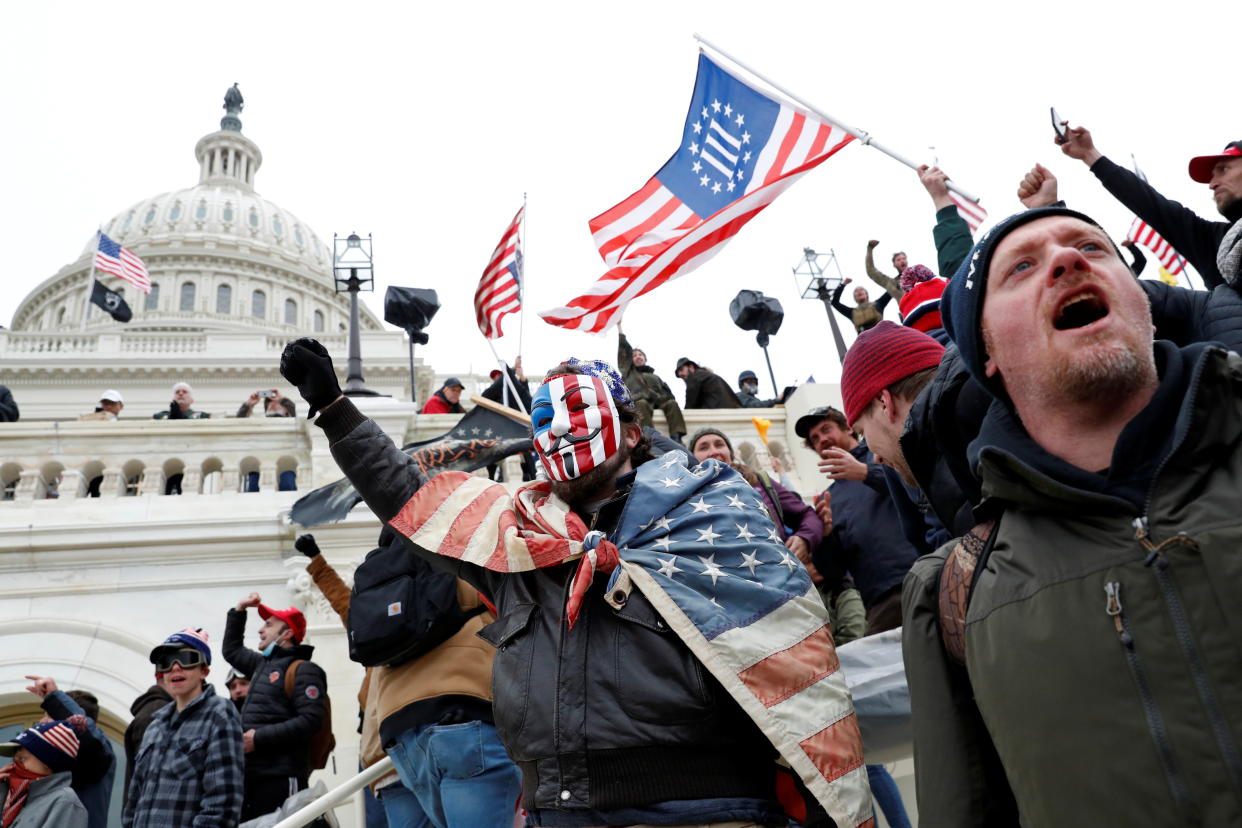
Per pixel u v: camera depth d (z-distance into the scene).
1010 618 1.62
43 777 5.08
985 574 1.73
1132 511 1.53
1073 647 1.50
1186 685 1.39
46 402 38.97
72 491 9.05
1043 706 1.51
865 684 2.69
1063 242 1.72
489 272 8.68
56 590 7.93
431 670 3.42
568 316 5.23
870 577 3.76
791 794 2.36
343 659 7.54
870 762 2.86
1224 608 1.38
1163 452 1.53
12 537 7.99
